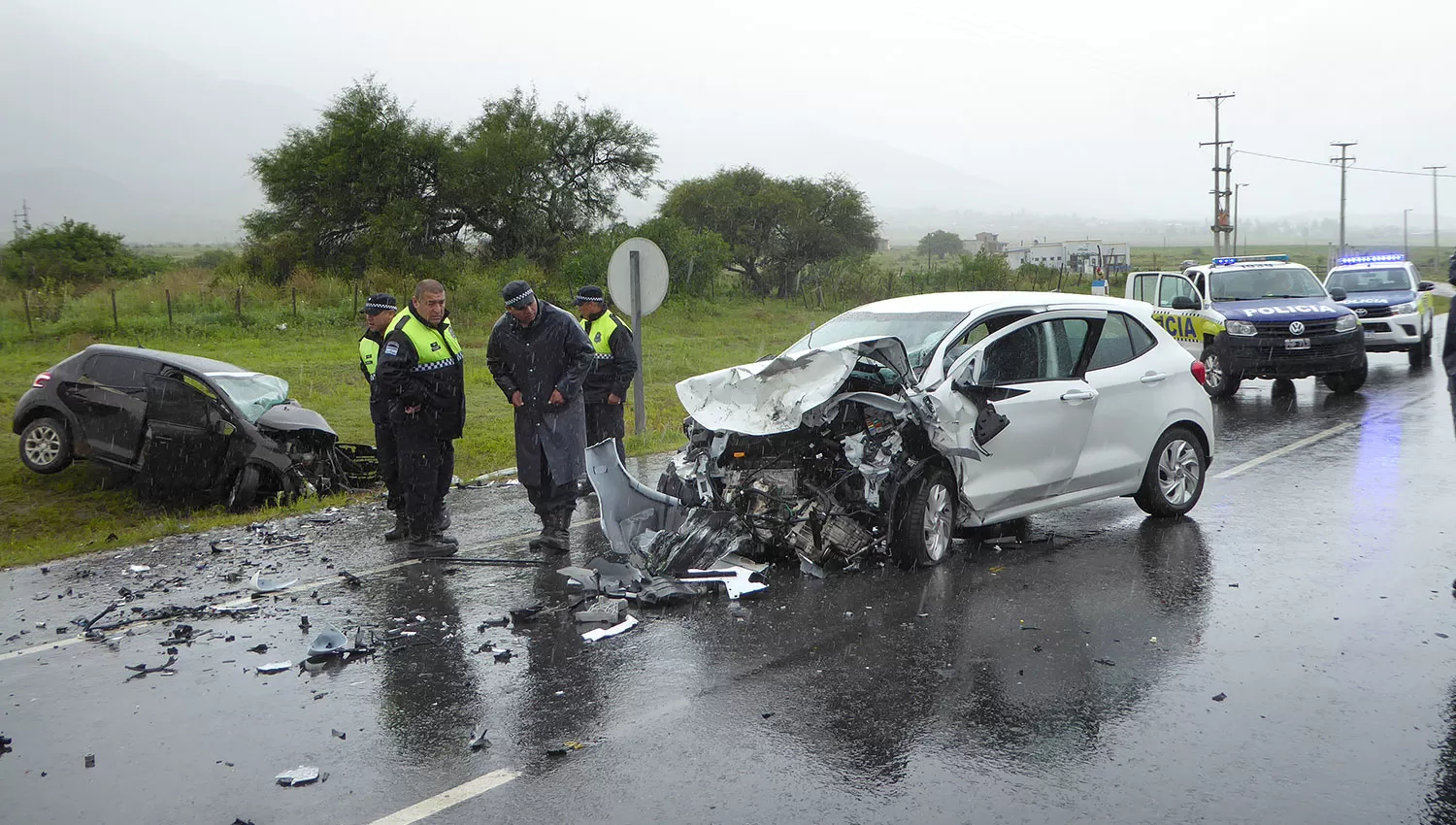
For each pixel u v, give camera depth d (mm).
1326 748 4391
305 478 10312
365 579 7328
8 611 6738
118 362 10688
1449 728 4566
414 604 6730
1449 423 13117
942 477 7195
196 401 10281
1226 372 15922
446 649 5855
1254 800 3965
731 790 4129
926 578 6977
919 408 6863
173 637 6168
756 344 25875
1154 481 8375
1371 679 5125
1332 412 14484
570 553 7957
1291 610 6203
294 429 10391
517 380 7895
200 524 9211
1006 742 4516
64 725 4914
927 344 7469
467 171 38438
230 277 35062
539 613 6438
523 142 40188
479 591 6977
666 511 7324
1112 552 7551
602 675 5402
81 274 40406
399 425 7918
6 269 40094
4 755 4602
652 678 5336
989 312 7715
